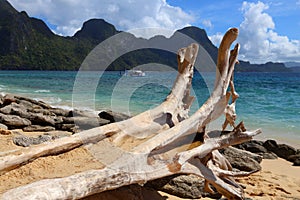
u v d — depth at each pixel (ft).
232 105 16.47
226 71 15.62
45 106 41.04
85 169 11.10
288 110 51.65
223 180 13.74
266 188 16.07
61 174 10.59
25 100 42.14
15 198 7.94
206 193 14.39
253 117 44.88
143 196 12.73
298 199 14.67
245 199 13.98
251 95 76.18
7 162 11.04
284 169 20.65
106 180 9.96
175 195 14.06
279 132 34.73
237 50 16.38
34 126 27.43
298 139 31.42
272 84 115.03
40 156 12.25
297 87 99.71
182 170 11.75
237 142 13.76
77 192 9.15
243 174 13.80
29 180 10.27
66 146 13.07
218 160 14.48
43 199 8.32
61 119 29.30
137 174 10.89
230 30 14.65
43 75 162.91
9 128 26.94
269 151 25.05
